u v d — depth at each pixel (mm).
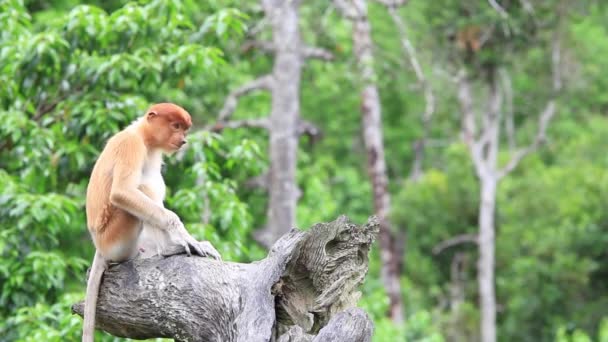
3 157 10812
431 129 33656
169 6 10000
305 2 19469
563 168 28281
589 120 32250
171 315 6047
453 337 27094
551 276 25438
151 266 6191
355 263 5902
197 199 9859
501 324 28734
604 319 23328
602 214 25500
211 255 6281
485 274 25281
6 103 10148
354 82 19281
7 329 9438
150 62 9891
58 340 8578
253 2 17172
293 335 5508
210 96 16438
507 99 27859
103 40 10023
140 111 9797
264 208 18328
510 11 22984
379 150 23500
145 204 6328
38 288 9586
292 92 17062
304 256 5848
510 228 26781
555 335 25609
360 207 27266
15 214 9266
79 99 10000
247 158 10375
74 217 10180
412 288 28797
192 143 10023
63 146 9789
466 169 27422
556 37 24672
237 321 5699
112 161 6535
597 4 26406
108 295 6285
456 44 23750
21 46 9633
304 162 22672
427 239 27469
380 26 25469
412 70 23078
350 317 5457
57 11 15844
